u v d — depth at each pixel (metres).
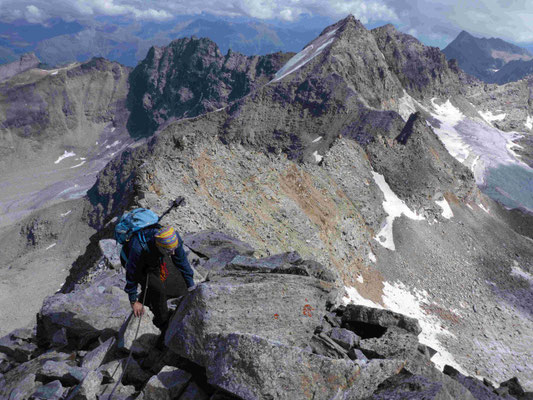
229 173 45.47
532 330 84.69
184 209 27.78
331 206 70.38
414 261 94.25
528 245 122.31
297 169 64.00
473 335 75.50
